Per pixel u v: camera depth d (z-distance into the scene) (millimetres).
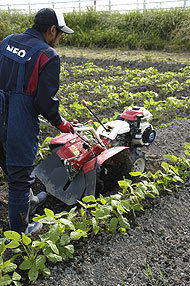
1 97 2908
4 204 3895
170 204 3883
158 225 3576
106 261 3066
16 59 2885
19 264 2957
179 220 3688
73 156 3732
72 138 3900
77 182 3828
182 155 5219
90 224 3320
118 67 12375
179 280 2900
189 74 10969
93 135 3977
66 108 7543
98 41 17516
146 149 5430
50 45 3131
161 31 16906
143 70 11523
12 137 2908
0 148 3062
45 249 2865
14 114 2889
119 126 4328
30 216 3730
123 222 3342
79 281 2848
